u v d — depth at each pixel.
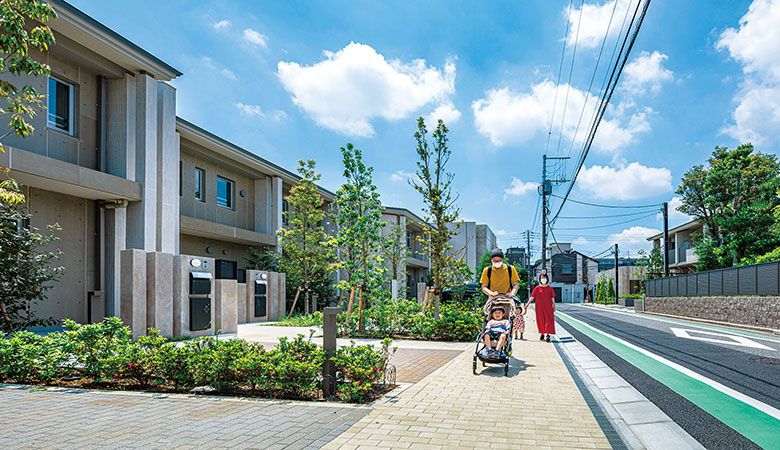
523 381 6.60
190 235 21.86
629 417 5.02
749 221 28.19
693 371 7.71
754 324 16.61
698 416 5.02
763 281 17.00
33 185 13.43
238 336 12.51
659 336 13.84
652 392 6.15
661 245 53.41
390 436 4.08
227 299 13.77
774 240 27.50
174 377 5.86
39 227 13.86
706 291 22.53
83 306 15.05
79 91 15.02
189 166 21.73
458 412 4.90
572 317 25.95
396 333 12.47
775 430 4.55
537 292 12.17
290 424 4.41
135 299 10.65
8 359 6.38
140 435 4.05
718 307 20.05
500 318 7.64
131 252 10.68
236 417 4.64
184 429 4.23
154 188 16.39
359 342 10.98
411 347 10.23
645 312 32.25
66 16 12.96
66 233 14.63
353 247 13.06
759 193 29.34
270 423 4.44
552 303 12.04
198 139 20.69
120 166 15.66
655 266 49.72
